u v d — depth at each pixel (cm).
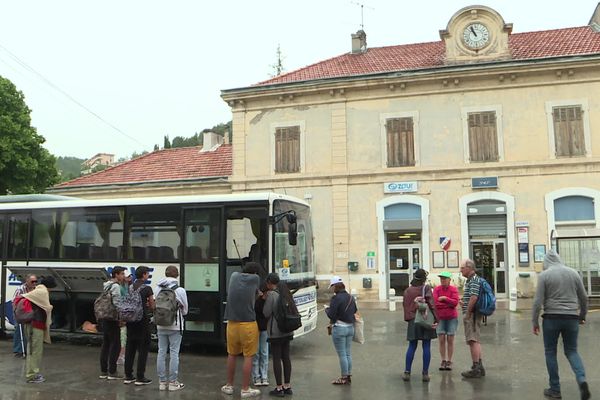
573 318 770
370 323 1611
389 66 2380
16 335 1164
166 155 2955
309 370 1001
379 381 909
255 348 822
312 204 2303
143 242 1199
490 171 2125
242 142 2417
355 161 2269
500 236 2125
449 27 2217
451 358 1027
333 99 2306
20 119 2748
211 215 1154
